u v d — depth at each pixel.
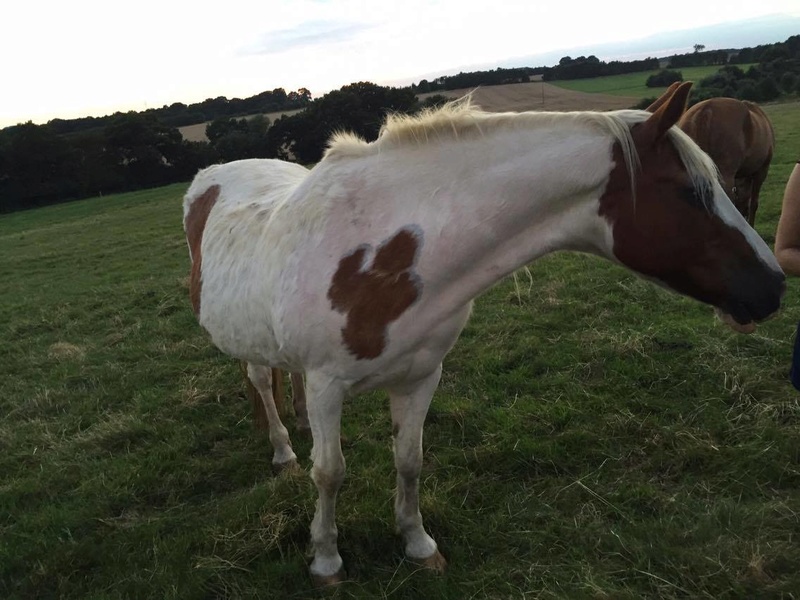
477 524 2.83
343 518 2.90
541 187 1.99
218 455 3.82
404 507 2.65
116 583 2.72
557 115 2.01
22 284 10.78
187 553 2.84
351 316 2.12
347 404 4.20
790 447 3.02
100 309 7.59
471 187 2.05
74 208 30.59
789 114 20.00
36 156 38.06
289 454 3.54
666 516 2.72
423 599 2.45
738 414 3.41
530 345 4.62
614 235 1.95
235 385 4.75
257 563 2.73
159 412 4.39
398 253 2.09
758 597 2.26
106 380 5.17
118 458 3.80
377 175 2.18
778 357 3.90
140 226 17.42
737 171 6.82
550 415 3.63
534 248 2.07
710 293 1.93
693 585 2.34
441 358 2.34
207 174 3.76
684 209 1.84
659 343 4.29
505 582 2.46
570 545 2.63
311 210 2.27
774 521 2.58
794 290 4.94
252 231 2.69
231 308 2.69
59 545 2.99
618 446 3.29
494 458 3.31
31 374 5.60
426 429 3.71
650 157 1.87
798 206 2.16
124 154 41.44
